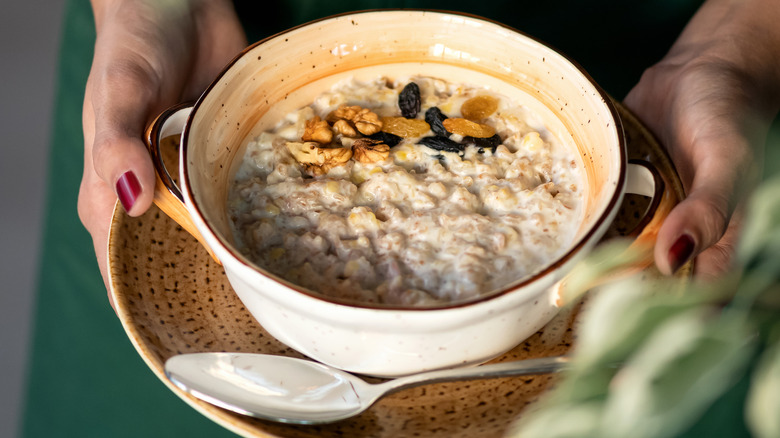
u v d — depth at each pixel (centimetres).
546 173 51
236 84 51
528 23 68
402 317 42
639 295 30
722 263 51
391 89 55
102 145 51
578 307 48
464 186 50
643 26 67
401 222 49
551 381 46
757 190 30
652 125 60
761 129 54
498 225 48
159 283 49
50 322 68
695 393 28
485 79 55
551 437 31
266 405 45
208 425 62
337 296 46
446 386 46
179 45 59
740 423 52
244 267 43
